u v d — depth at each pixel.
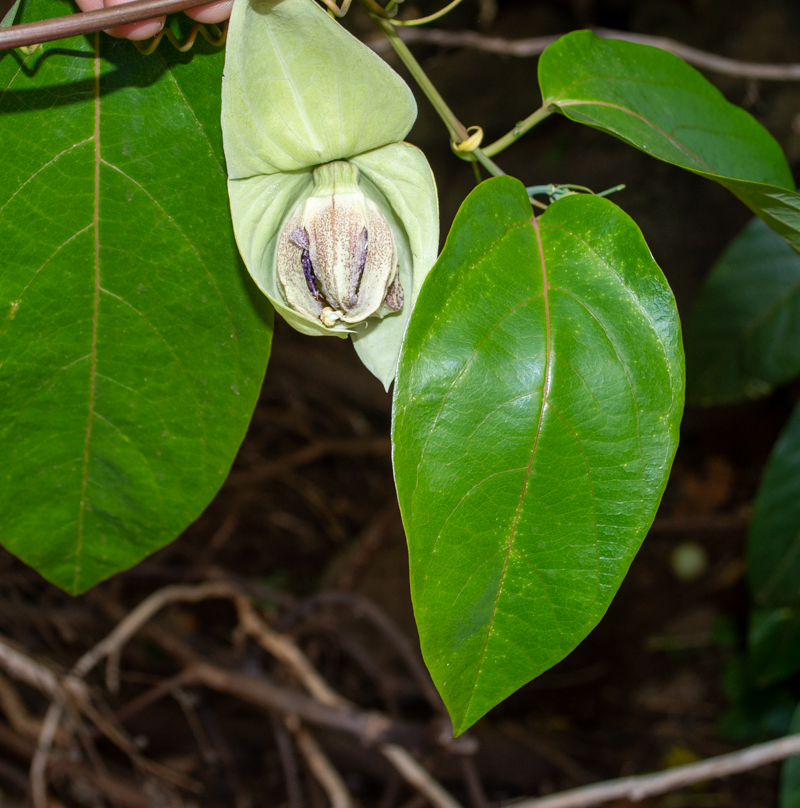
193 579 1.25
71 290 0.42
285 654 0.87
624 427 0.38
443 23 1.25
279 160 0.39
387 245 0.40
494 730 1.26
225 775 1.13
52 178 0.41
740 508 1.64
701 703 1.40
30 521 0.44
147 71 0.41
